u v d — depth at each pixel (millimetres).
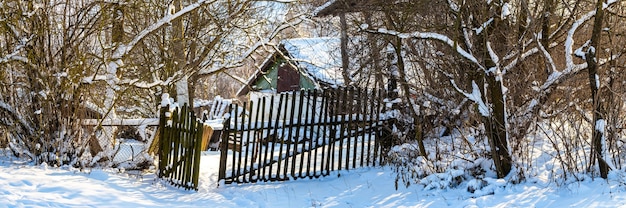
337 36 13055
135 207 6383
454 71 7180
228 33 15133
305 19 12555
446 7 7082
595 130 5887
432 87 8195
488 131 6469
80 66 8336
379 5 8234
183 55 13961
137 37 9008
